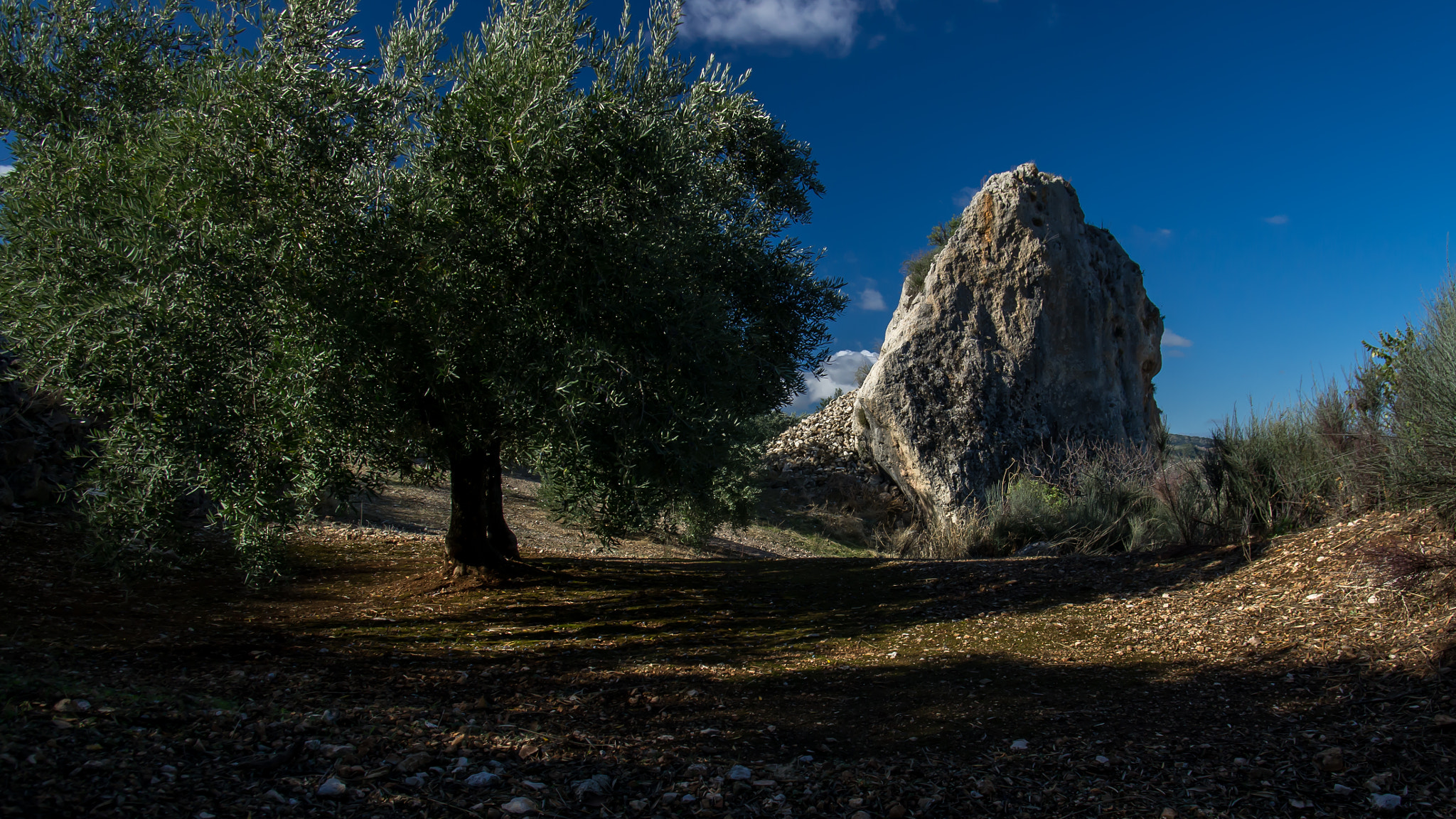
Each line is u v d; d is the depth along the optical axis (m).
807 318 11.23
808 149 11.82
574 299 6.95
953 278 21.77
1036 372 21.00
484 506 10.23
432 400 7.38
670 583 10.20
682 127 7.89
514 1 7.36
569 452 7.00
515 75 6.60
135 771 3.16
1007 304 21.33
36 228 5.62
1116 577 8.48
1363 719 4.19
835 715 4.94
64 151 5.91
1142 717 4.64
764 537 20.61
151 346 5.31
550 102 6.65
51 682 4.24
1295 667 5.12
